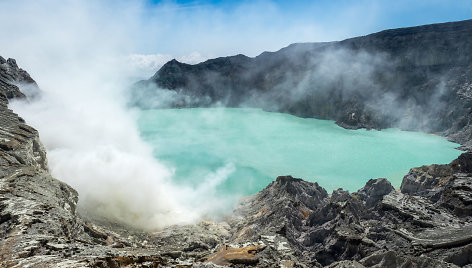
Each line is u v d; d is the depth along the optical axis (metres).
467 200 50.41
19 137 59.75
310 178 100.00
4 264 26.61
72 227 41.75
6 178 47.12
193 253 48.38
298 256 44.22
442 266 34.31
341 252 46.84
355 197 67.50
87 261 26.80
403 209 52.88
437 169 72.12
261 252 42.59
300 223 60.88
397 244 44.56
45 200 44.41
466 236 40.44
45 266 25.75
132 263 29.27
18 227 34.56
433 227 46.75
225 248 43.22
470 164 66.44
